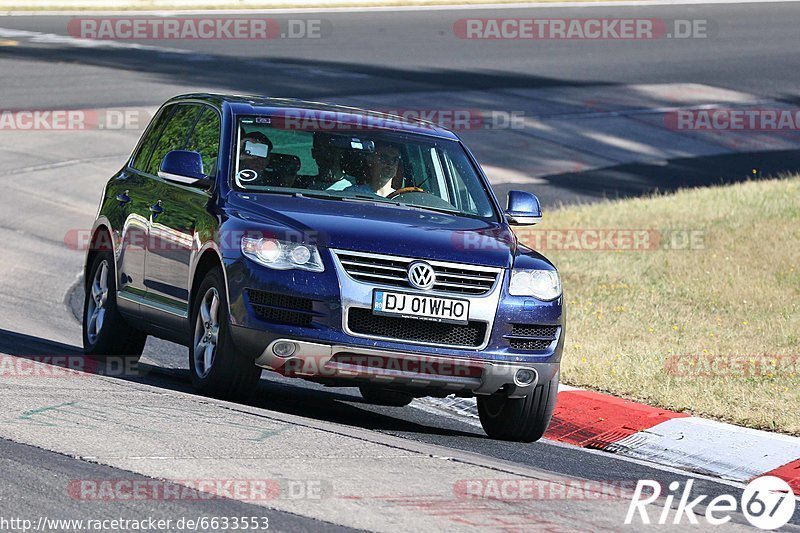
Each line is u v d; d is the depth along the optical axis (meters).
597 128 107.31
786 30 166.00
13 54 120.56
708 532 21.97
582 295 52.28
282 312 28.02
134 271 34.12
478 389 29.00
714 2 187.38
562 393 34.62
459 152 34.22
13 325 42.75
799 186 77.81
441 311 28.38
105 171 81.31
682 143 104.50
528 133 103.06
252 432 25.67
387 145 33.00
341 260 28.16
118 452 23.05
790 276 54.59
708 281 54.22
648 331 45.00
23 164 80.62
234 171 31.11
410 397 35.50
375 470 23.61
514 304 29.11
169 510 19.83
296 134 32.50
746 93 126.75
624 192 85.88
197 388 29.98
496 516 21.17
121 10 156.38
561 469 27.47
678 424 32.19
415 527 20.03
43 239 64.19
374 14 165.88
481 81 124.81
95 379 30.81
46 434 23.91
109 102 101.00
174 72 117.25
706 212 70.31
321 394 35.53
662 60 142.00
